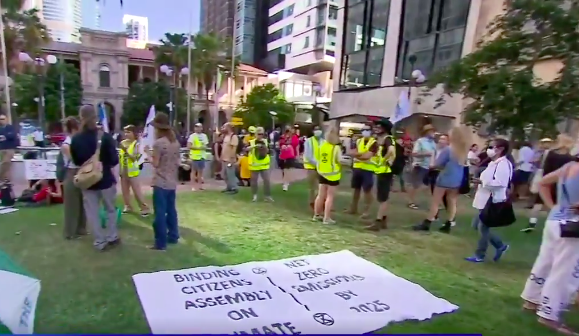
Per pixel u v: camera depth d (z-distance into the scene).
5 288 2.69
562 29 8.42
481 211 5.05
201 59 39.34
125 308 3.50
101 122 6.25
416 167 8.56
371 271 4.58
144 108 38.81
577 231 3.24
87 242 5.31
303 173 14.74
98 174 4.75
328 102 36.38
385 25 21.19
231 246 5.38
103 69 43.28
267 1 71.31
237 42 73.12
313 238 5.93
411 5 19.33
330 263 4.78
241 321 3.33
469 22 15.79
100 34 42.28
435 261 5.14
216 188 10.28
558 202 3.55
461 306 3.81
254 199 8.73
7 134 8.23
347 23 24.81
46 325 3.17
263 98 38.75
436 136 9.09
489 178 4.90
